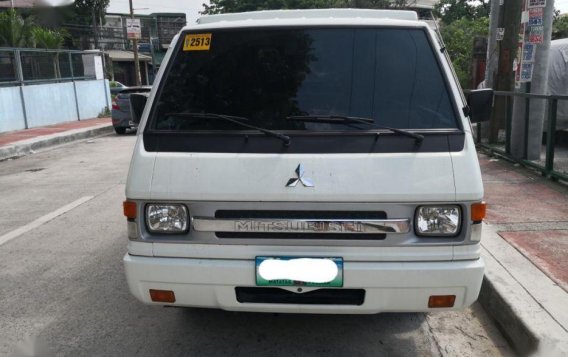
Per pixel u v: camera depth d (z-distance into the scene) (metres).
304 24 3.19
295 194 2.65
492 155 9.07
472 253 2.69
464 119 2.86
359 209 2.66
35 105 16.27
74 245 5.39
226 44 3.20
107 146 13.35
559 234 4.84
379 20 3.19
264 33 3.20
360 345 3.32
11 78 15.42
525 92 8.13
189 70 3.16
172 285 2.78
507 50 9.28
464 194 2.65
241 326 3.57
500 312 3.52
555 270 3.98
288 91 3.02
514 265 4.08
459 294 2.70
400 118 2.87
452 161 2.69
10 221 6.35
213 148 2.79
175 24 45.91
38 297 4.13
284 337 3.42
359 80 3.02
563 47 9.71
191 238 2.76
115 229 5.92
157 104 3.05
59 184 8.56
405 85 2.98
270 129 2.88
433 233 2.69
